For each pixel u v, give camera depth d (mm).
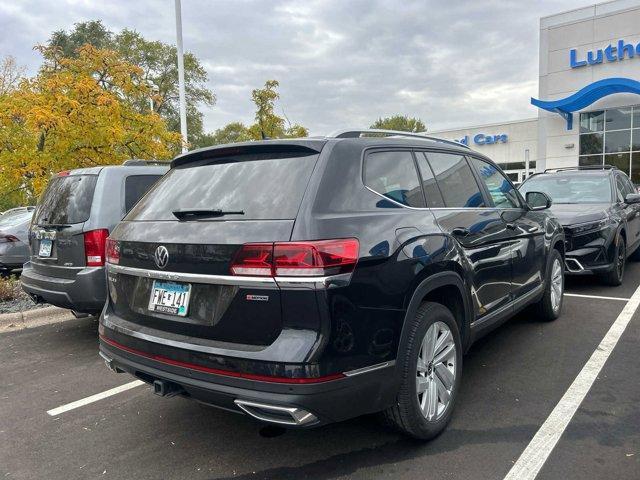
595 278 7980
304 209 2617
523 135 33188
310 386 2439
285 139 3082
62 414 3893
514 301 4562
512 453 3072
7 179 9406
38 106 8750
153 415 3832
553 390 3939
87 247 5031
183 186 3283
